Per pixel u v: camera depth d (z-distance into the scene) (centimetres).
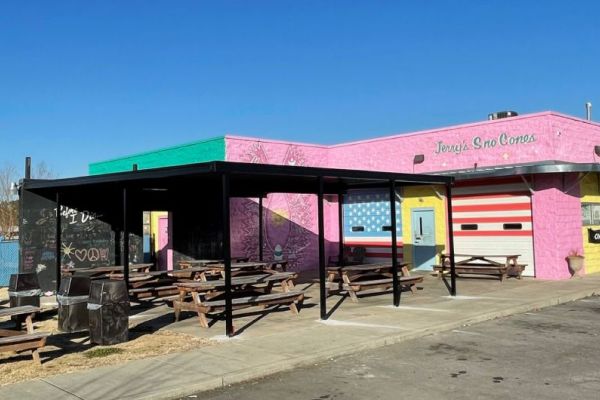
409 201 2139
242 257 1881
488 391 659
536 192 1778
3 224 3738
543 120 1770
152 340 945
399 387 686
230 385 714
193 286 1097
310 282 1811
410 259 2131
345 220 2355
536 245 1775
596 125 2003
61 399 636
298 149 2242
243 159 2045
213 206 1891
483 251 1914
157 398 648
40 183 1385
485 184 1912
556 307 1288
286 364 782
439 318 1103
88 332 1037
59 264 1434
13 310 845
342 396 657
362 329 1004
